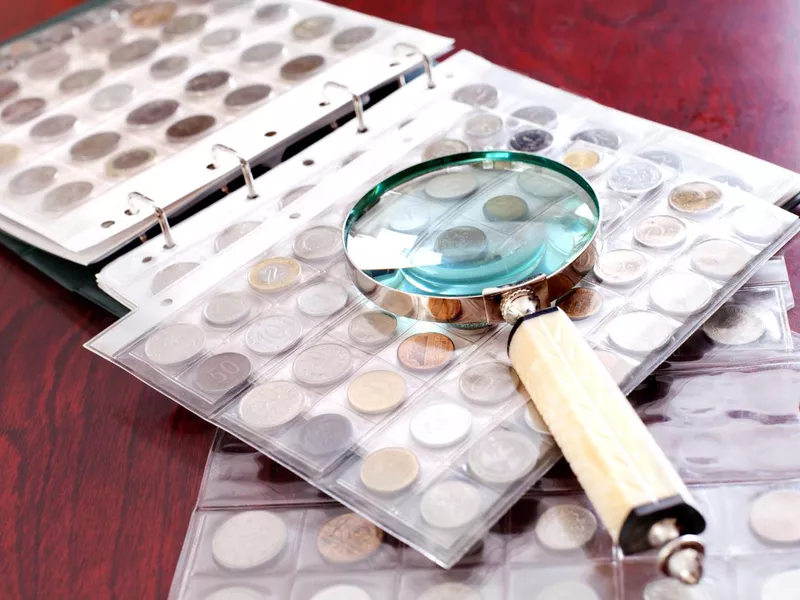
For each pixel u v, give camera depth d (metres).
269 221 0.80
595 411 0.54
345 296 0.72
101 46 1.07
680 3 1.04
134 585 0.59
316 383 0.65
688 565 0.50
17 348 0.77
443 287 0.65
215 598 0.56
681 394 0.63
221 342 0.70
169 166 0.86
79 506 0.64
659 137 0.82
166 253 0.79
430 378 0.64
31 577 0.60
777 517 0.55
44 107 0.98
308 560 0.57
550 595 0.54
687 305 0.66
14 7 1.26
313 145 0.88
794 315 0.68
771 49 0.95
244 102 0.93
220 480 0.63
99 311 0.80
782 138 0.85
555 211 0.69
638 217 0.73
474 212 0.71
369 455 0.60
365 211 0.73
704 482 0.58
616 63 0.97
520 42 1.03
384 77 0.92
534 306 0.62
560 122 0.85
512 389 0.62
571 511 0.57
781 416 0.61
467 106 0.89
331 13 1.06
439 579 0.55
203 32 1.06
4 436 0.70
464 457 0.59
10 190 0.87
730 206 0.73
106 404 0.71
